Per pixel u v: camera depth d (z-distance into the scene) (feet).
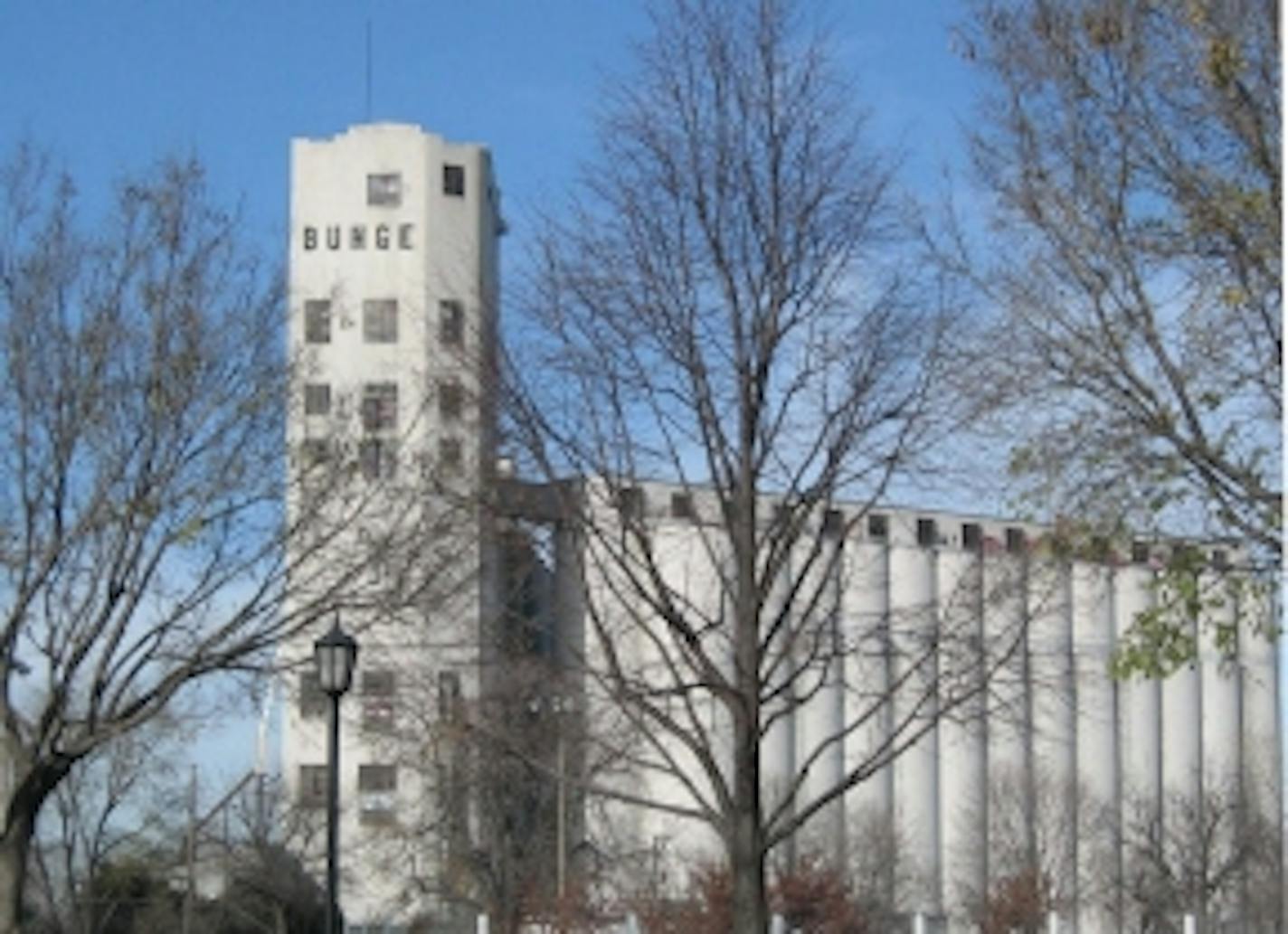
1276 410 60.80
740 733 72.59
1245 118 61.31
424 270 198.80
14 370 88.17
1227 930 238.68
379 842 193.77
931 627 99.19
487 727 88.58
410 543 91.30
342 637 90.48
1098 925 242.58
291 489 93.25
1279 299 60.85
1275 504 60.03
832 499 78.79
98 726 89.66
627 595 100.63
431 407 100.48
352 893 202.39
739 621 73.10
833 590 99.09
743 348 73.67
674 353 89.04
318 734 202.28
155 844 221.87
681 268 74.18
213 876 212.64
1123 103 63.10
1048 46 64.44
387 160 230.27
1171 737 247.09
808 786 219.82
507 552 83.20
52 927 171.22
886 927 217.15
